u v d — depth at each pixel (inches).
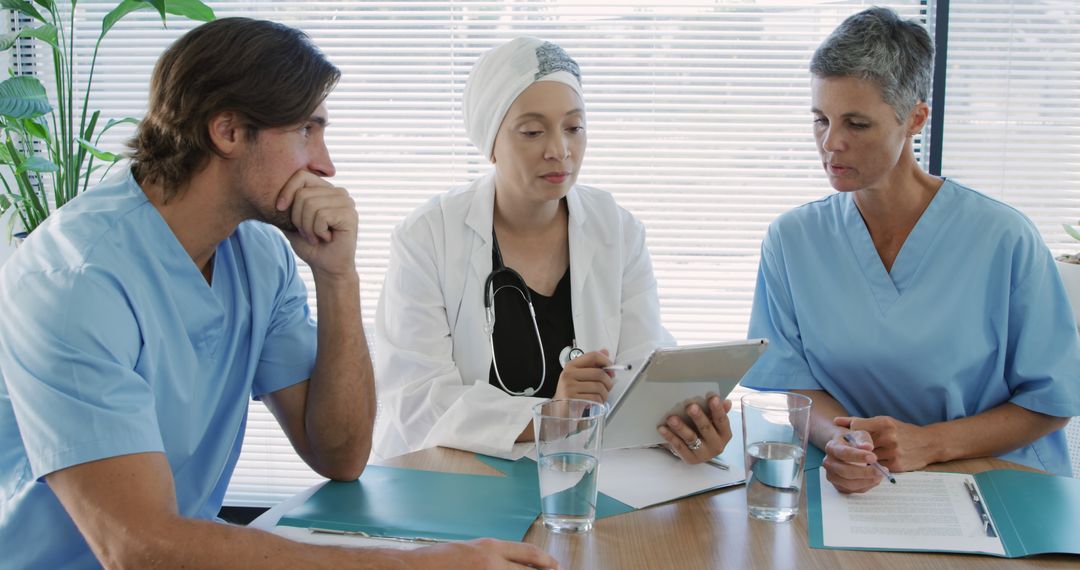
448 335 65.7
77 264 40.7
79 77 110.7
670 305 110.5
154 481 38.3
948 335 60.7
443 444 55.1
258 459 114.0
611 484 48.2
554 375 65.9
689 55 106.6
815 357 64.6
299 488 114.1
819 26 105.4
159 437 40.2
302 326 54.9
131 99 111.0
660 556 39.6
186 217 45.8
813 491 47.0
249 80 43.3
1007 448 56.6
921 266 61.6
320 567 35.6
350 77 108.5
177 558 36.0
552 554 39.8
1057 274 61.2
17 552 42.8
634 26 106.5
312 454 52.5
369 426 52.2
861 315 62.4
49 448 37.8
